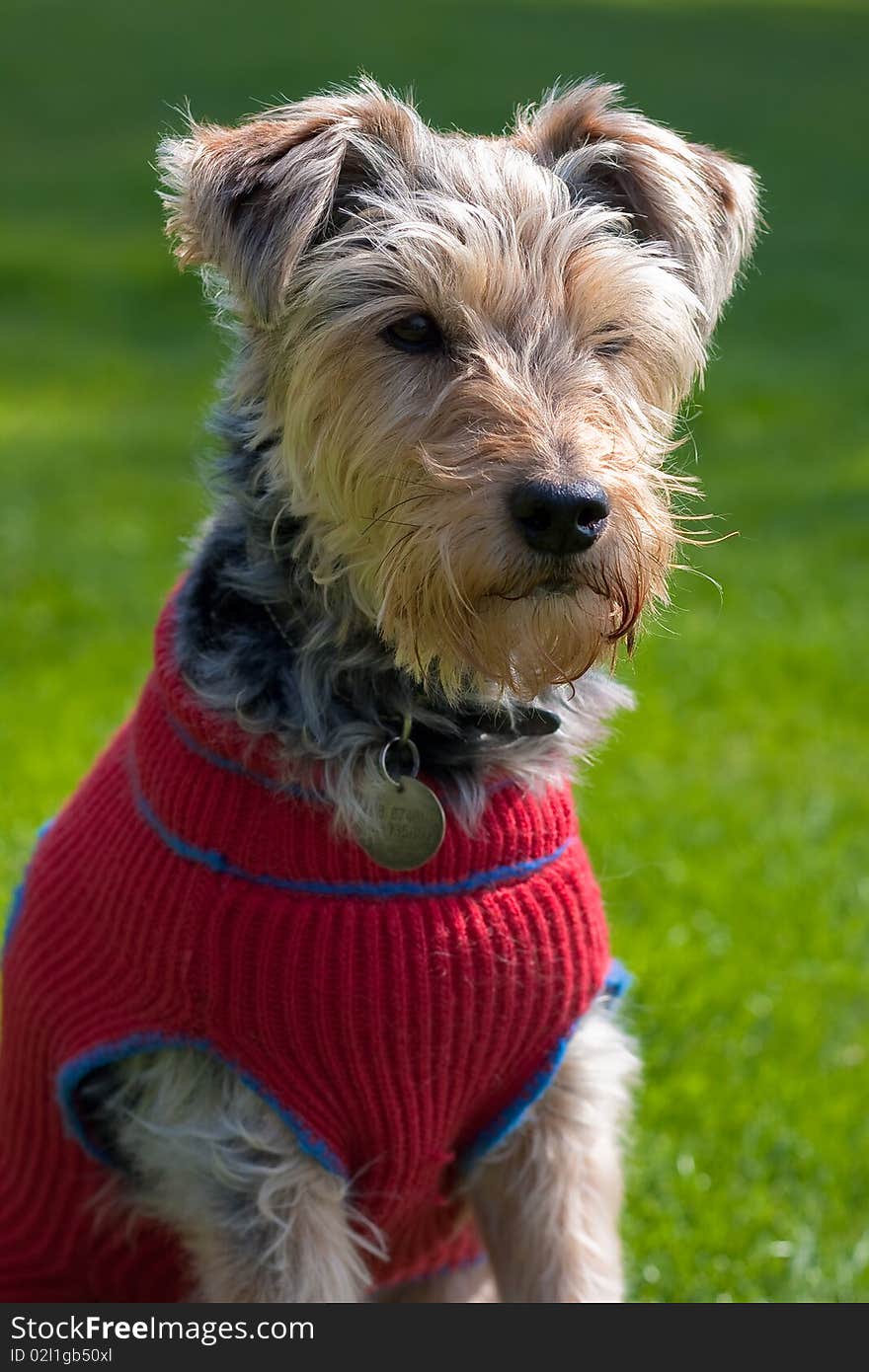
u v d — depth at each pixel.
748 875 6.30
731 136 24.33
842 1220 4.59
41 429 13.02
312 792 3.29
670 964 5.54
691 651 8.71
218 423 3.68
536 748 3.52
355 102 3.60
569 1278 3.80
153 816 3.40
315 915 3.27
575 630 3.38
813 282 18.42
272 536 3.49
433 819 3.27
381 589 3.40
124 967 3.43
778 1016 5.41
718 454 12.77
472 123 22.48
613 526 3.32
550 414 3.30
